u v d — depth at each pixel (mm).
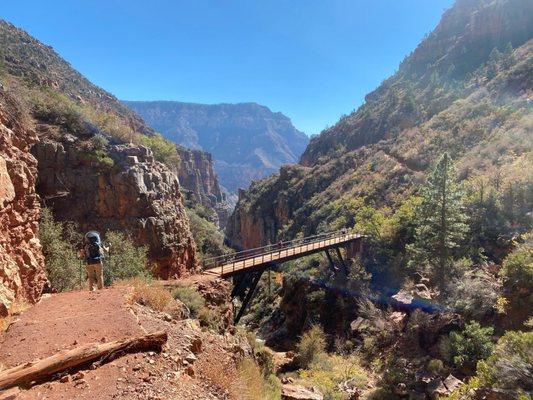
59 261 19656
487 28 113125
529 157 34656
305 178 104625
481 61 106438
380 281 35562
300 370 22812
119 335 6262
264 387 9062
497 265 24719
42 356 5520
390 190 57344
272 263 28812
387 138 93625
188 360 6316
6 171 10797
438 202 26297
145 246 25578
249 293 27891
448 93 87438
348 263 40906
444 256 25719
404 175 58000
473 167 40719
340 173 93562
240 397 6426
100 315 7234
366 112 119250
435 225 27094
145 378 5023
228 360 8102
